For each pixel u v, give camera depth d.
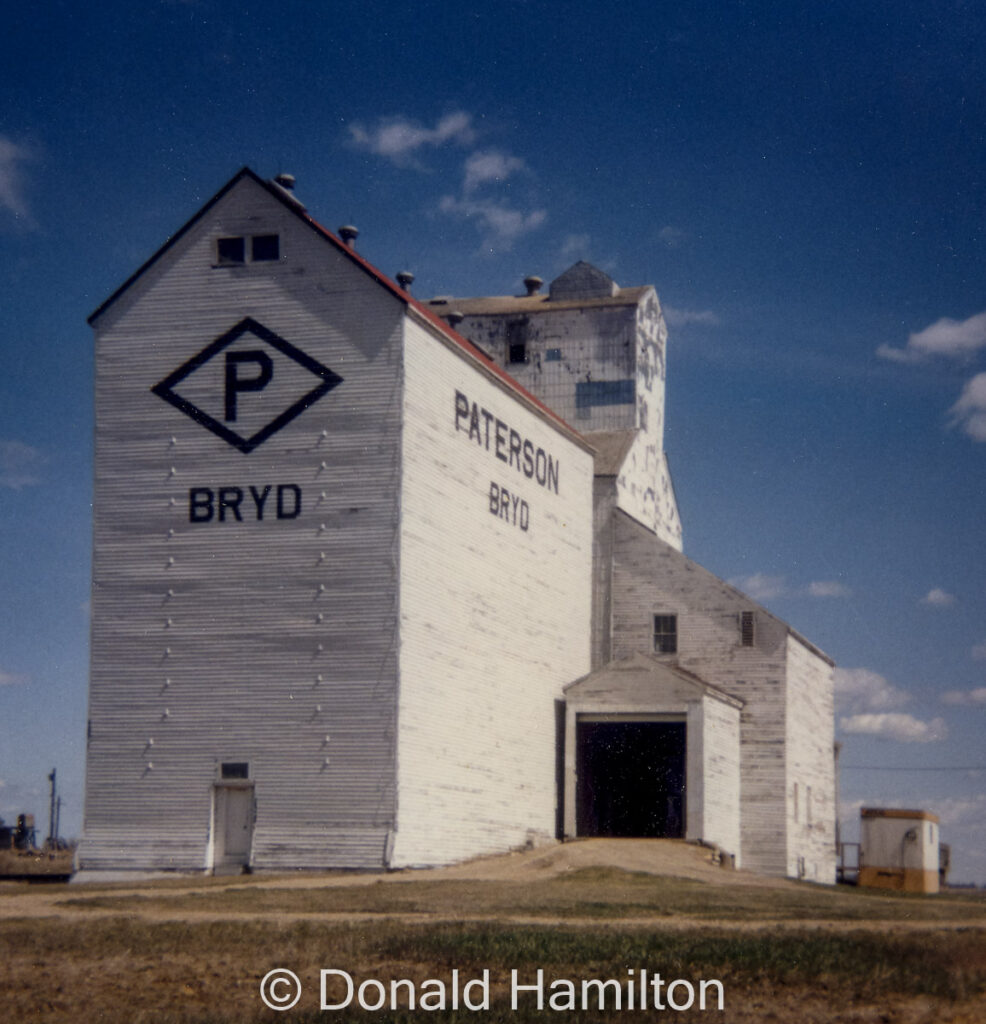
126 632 43.94
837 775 69.06
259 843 42.00
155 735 43.28
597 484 61.12
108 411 45.03
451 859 44.41
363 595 42.38
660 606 59.19
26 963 24.09
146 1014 20.75
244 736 42.62
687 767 52.12
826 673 65.69
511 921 29.62
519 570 51.31
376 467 42.81
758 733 57.34
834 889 46.44
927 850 53.34
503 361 71.12
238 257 44.81
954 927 30.03
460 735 45.69
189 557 43.81
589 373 69.81
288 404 43.72
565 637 55.75
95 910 32.12
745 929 28.39
